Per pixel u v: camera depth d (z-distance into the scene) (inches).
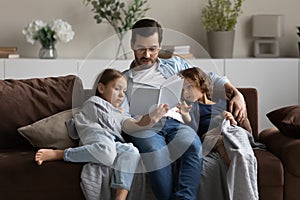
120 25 186.5
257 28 186.2
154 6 188.1
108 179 111.0
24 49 187.6
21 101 128.4
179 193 109.0
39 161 111.4
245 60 177.0
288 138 121.7
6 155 116.5
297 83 178.9
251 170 112.3
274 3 190.7
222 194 115.0
